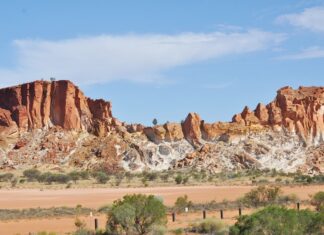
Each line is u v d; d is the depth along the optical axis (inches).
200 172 7121.1
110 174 7121.1
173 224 1892.2
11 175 6604.3
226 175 6633.9
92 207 2815.0
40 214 2452.0
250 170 7273.6
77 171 6998.0
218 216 2158.0
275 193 2669.8
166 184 5575.8
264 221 1033.5
